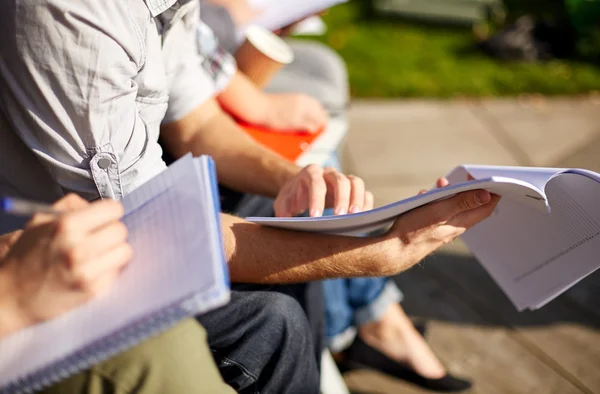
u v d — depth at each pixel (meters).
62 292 0.78
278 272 1.11
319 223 1.04
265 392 1.16
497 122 3.09
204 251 0.77
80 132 1.01
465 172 1.19
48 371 0.73
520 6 4.23
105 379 0.90
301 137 1.70
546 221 1.19
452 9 4.04
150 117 1.20
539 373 1.84
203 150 1.44
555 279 1.20
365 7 4.29
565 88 3.41
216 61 1.64
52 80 0.96
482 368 1.86
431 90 3.34
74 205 0.88
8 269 0.78
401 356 1.71
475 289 2.13
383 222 1.10
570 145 2.92
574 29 3.74
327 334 1.64
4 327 0.78
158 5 1.11
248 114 1.69
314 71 2.15
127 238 0.88
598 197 1.06
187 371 0.92
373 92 3.30
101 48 0.96
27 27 0.93
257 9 1.88
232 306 1.13
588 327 1.99
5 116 1.04
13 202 0.89
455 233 1.11
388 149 2.85
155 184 0.94
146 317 0.72
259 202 1.42
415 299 2.09
